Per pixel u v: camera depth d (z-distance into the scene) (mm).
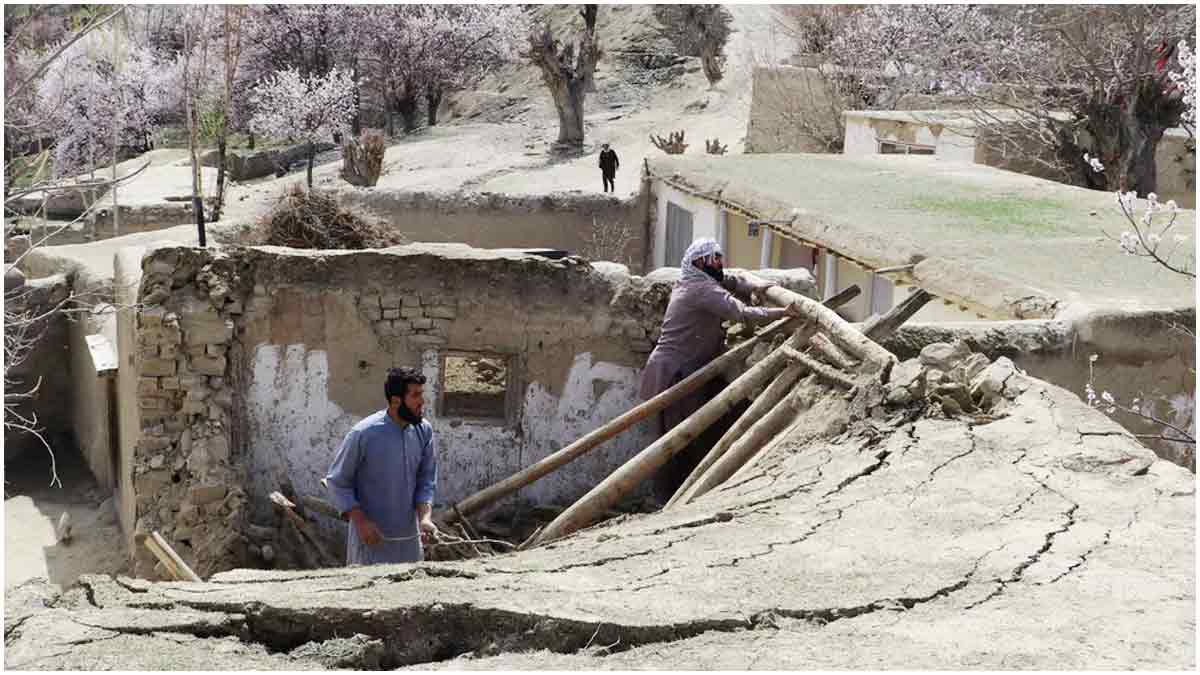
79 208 25828
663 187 19984
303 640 4391
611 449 10367
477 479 10406
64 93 11945
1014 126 20266
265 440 10141
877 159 20328
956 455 6523
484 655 4344
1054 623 4406
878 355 7715
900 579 4852
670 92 41406
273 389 10117
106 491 13172
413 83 42688
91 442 13992
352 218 13375
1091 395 8539
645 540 5516
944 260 11562
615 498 8281
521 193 20172
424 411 10312
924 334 9023
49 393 15242
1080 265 11383
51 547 11781
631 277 10406
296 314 10070
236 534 9805
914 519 5637
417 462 6891
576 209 20203
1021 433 6727
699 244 9742
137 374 9914
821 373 7918
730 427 9133
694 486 7883
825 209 14750
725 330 9992
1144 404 9445
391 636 4395
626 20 46594
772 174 18188
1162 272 11172
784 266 16641
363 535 6734
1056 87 19125
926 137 22391
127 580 4758
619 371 10414
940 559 5090
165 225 25562
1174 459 9523
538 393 10375
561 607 4465
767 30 43531
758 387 8539
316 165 36062
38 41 10445
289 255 10023
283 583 4785
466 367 12148
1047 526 5461
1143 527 5449
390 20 41719
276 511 10047
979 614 4504
